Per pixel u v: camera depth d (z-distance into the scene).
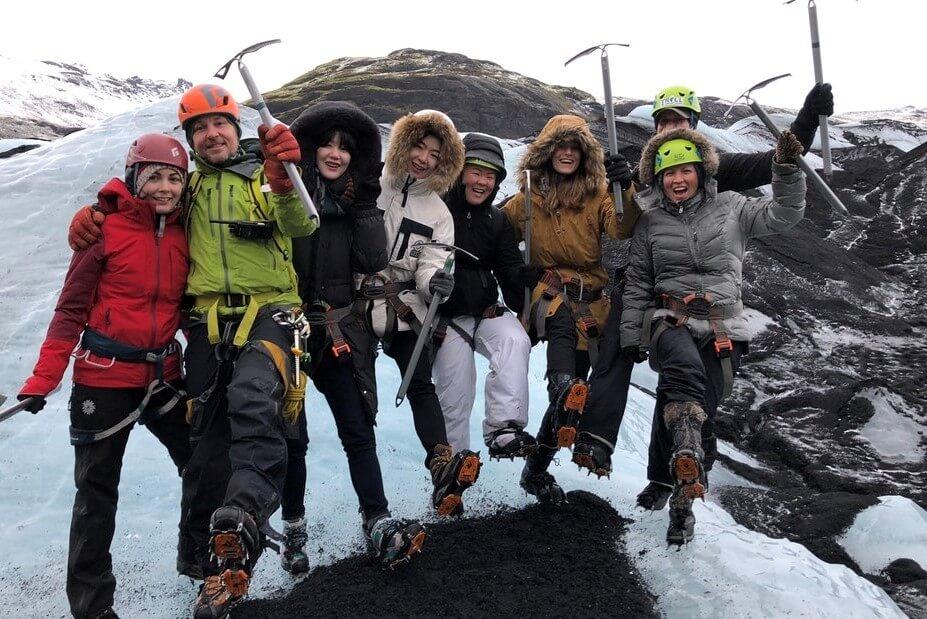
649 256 3.70
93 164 7.27
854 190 14.64
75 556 2.97
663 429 3.71
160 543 3.70
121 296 2.95
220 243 2.96
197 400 2.96
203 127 3.02
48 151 7.70
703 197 3.63
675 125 4.05
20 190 6.88
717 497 5.37
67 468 4.21
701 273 3.60
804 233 10.75
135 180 2.93
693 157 3.56
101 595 3.00
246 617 3.11
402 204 3.62
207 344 2.98
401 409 4.93
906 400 6.98
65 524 3.83
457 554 3.57
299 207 2.89
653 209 3.73
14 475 4.11
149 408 3.09
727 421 6.75
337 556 3.60
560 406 3.51
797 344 8.05
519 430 3.62
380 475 3.37
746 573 3.49
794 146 3.33
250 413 2.78
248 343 2.93
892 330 8.55
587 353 3.90
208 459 2.95
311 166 3.33
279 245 3.03
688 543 3.66
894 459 6.30
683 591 3.43
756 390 7.29
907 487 5.80
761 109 3.63
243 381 2.82
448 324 3.76
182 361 3.15
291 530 3.45
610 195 3.77
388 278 3.57
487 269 3.89
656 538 3.75
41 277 5.86
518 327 3.80
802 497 5.38
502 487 4.19
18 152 9.00
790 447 6.31
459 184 3.80
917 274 10.58
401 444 4.57
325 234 3.35
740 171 3.72
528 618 3.20
